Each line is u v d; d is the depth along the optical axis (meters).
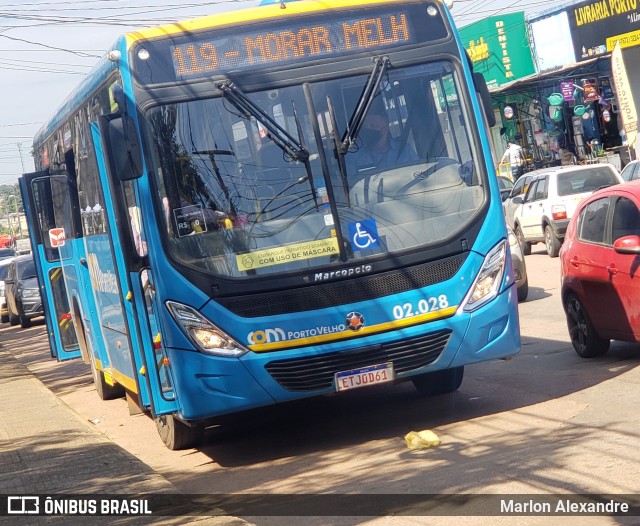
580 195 22.45
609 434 7.31
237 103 8.09
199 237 7.92
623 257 9.79
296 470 7.82
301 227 8.00
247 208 7.98
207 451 9.15
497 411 8.77
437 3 8.62
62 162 12.22
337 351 7.91
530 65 38.19
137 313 8.38
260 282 7.88
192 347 7.86
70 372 18.14
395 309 8.03
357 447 8.29
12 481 8.09
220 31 8.17
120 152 7.81
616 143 34.62
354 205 8.09
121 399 13.62
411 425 8.80
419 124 8.34
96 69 9.40
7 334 30.34
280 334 7.86
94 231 10.39
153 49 8.08
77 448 9.38
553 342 12.16
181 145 8.00
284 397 7.92
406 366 8.08
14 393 14.74
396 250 8.08
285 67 8.20
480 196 8.34
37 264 15.23
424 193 8.23
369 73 8.32
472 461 7.15
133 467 8.21
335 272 7.96
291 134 8.11
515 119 38.31
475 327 8.19
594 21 34.09
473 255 8.23
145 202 7.93
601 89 34.25
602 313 10.27
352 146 8.16
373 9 8.44
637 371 9.52
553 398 8.93
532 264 22.17
